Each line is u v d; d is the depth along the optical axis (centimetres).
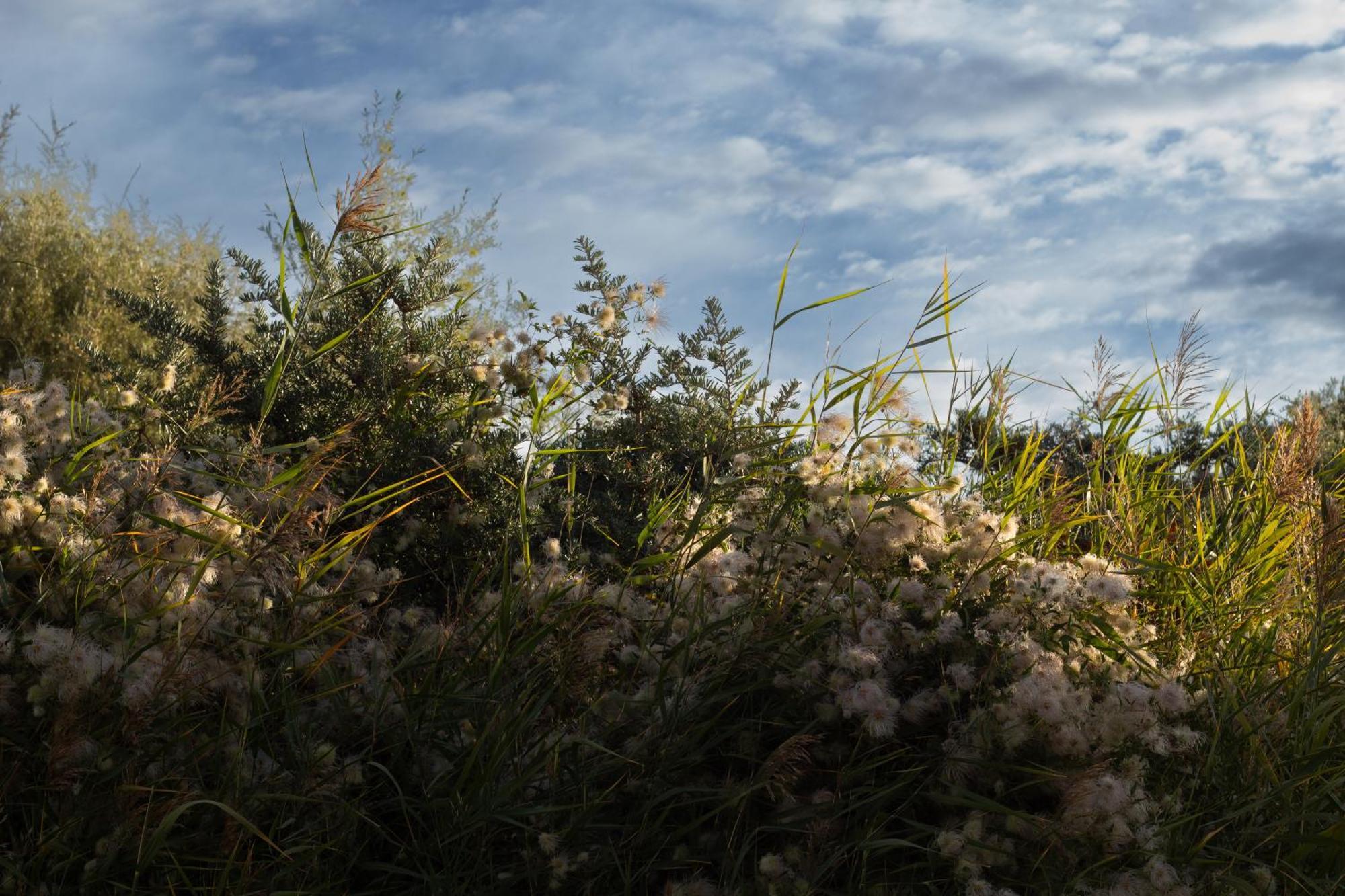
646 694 273
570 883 226
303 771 234
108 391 483
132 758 212
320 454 292
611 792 238
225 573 266
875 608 267
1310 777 232
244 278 481
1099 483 384
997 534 279
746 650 265
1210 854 231
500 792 231
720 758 257
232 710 241
